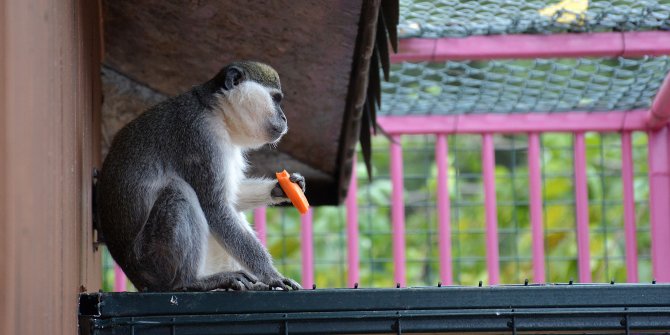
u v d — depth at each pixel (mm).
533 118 14945
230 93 10305
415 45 13070
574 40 13047
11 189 5910
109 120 13289
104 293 8102
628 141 14828
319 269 19391
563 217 18594
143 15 11547
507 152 19328
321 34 11188
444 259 14883
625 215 14781
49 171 6680
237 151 10594
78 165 8773
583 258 14859
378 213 19750
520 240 18797
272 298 8125
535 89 14297
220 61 12203
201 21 11398
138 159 9953
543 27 12969
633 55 12945
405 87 14320
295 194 10023
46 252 6504
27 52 6062
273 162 13953
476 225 19234
